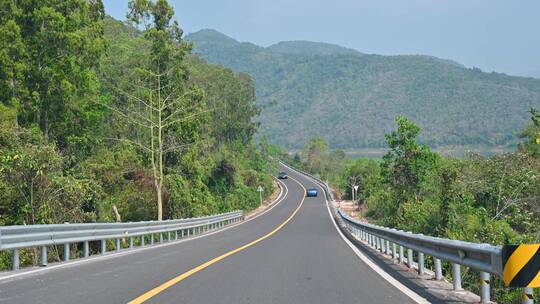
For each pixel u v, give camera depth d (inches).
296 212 2822.3
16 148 936.9
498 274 316.8
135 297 383.9
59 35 1422.2
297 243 994.1
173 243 1043.9
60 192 952.9
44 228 588.7
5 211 922.1
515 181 1449.3
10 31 1339.8
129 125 1931.6
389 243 822.5
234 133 3737.7
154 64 1892.2
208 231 1604.3
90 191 1101.1
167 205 1806.1
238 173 3324.3
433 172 1904.5
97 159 1612.9
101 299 375.6
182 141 1907.0
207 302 366.9
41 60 1448.1
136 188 1694.1
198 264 600.7
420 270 526.9
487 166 1510.8
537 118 2204.7
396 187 2004.2
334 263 628.1
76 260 655.1
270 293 405.4
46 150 944.9
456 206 1364.4
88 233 713.0
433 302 372.5
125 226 865.5
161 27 1903.3
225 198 2896.2
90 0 1694.1
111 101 1999.3
